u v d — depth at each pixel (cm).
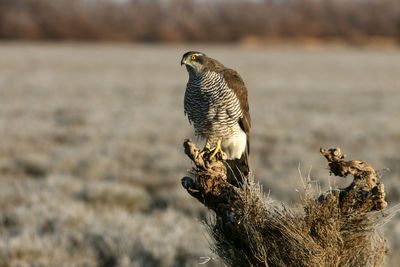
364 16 17388
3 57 7256
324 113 2569
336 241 385
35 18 14462
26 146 1614
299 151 1555
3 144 1614
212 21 16538
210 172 425
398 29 16312
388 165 1353
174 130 1972
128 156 1484
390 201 980
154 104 2909
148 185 1229
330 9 17738
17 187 1098
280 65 7094
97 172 1288
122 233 816
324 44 15262
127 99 3158
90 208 966
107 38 14762
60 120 2244
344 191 396
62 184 1130
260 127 2067
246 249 412
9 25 13875
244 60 8050
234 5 17862
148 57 8531
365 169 391
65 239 795
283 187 1092
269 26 15862
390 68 6781
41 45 11969
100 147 1616
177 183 1213
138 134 1866
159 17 16800
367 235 407
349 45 15100
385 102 3066
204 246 763
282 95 3531
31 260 718
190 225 872
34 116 2336
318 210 387
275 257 388
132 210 1025
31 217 898
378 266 407
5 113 2380
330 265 385
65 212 913
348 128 2031
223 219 425
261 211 400
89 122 2167
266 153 1597
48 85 3916
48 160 1409
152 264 718
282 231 386
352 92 3759
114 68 6094
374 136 1862
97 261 739
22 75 4731
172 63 7244
